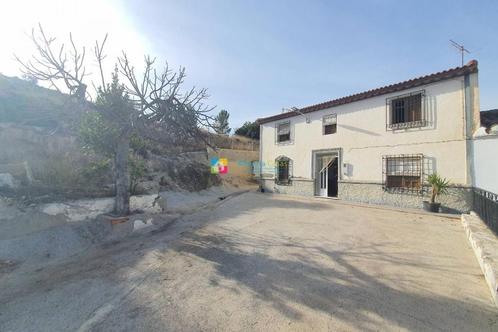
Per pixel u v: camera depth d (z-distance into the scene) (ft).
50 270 15.31
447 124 30.96
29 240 18.20
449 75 30.45
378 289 12.09
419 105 33.65
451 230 22.66
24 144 28.94
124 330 9.39
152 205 30.09
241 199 44.24
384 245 18.61
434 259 15.76
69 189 24.57
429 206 30.66
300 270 14.47
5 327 9.77
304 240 20.13
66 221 21.68
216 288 12.54
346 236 21.06
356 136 40.16
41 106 34.19
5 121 31.09
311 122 47.50
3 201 19.75
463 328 9.12
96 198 24.97
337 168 44.45
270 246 18.81
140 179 37.93
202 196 48.19
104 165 28.30
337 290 12.07
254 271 14.46
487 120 32.17
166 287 12.76
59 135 32.78
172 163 50.19
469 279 12.96
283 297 11.51
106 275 14.35
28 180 23.56
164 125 26.32
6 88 35.99
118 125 24.62
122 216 23.75
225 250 18.07
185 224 26.02
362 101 39.50
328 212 31.55
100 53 23.49
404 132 34.65
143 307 10.94
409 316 9.88
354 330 9.09
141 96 24.11
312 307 10.64
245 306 10.84
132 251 18.34
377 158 37.40
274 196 48.47
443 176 31.12
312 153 47.16
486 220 20.47
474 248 16.56
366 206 35.37
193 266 15.37
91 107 23.27
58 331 9.46
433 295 11.44
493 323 9.37
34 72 20.68
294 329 9.21
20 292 12.55
